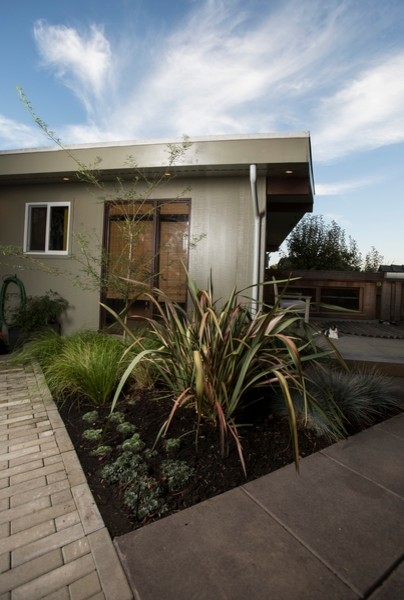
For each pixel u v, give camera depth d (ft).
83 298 18.06
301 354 9.34
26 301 17.79
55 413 8.83
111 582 4.00
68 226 18.30
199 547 4.51
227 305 8.21
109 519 5.05
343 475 6.26
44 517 5.06
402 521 5.07
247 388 7.50
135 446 6.88
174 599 3.79
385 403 9.71
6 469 6.31
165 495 5.60
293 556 4.38
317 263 48.21
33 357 13.12
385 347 16.78
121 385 6.50
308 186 16.30
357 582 4.01
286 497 5.58
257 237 15.69
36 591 3.90
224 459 6.61
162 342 8.78
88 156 15.94
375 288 29.99
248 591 3.89
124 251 16.05
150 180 17.06
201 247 16.76
